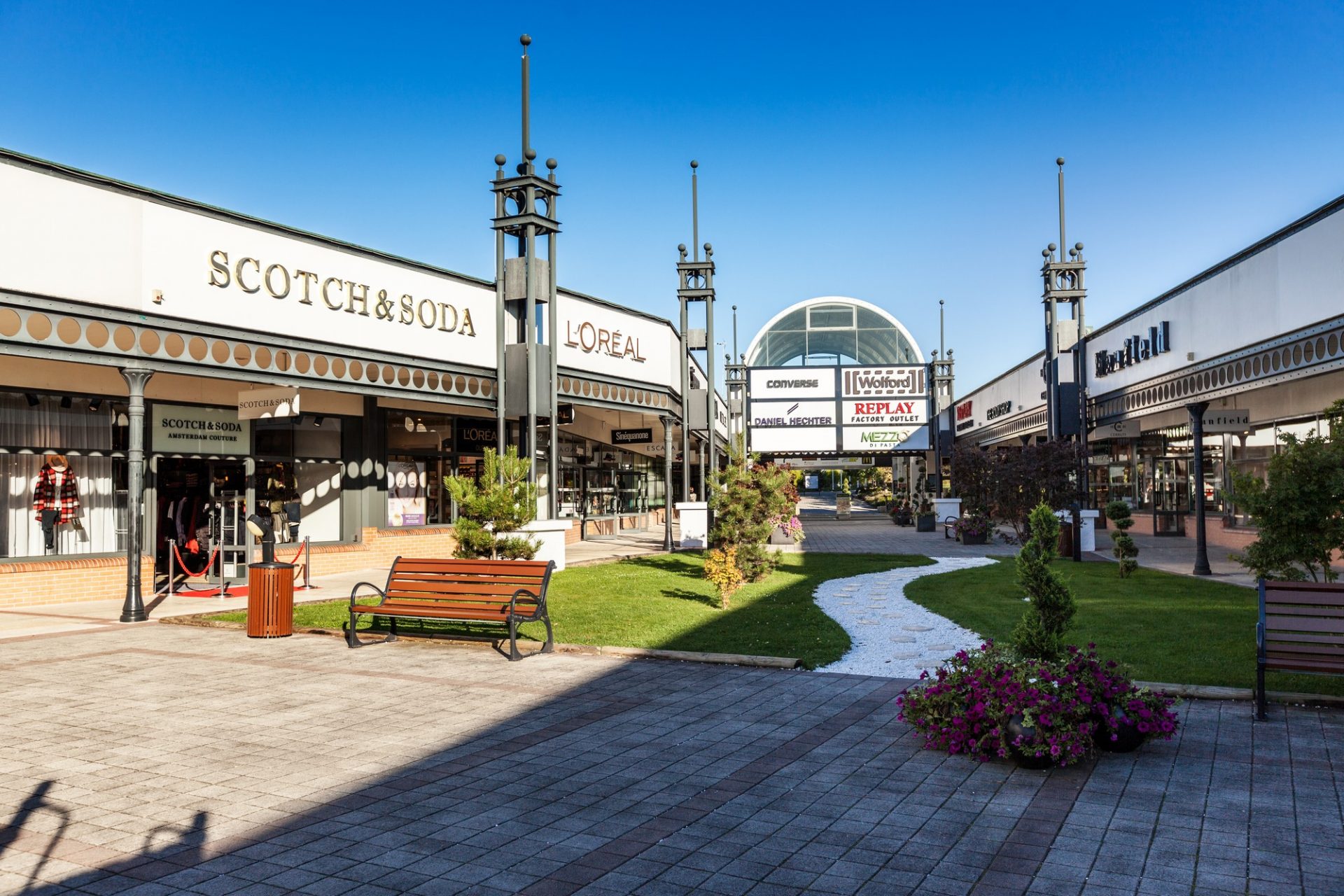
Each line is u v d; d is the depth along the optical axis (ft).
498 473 47.78
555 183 64.49
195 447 55.83
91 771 19.72
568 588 52.60
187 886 14.05
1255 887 13.83
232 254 49.11
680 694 26.86
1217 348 64.03
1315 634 23.41
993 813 17.06
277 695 26.86
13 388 48.11
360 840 15.92
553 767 20.01
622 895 13.82
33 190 40.93
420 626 39.11
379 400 67.21
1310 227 51.85
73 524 50.70
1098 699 20.52
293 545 61.05
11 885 14.06
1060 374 98.22
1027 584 23.06
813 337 162.20
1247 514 35.01
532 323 63.67
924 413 140.05
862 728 23.08
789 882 14.21
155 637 37.35
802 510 214.69
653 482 142.51
